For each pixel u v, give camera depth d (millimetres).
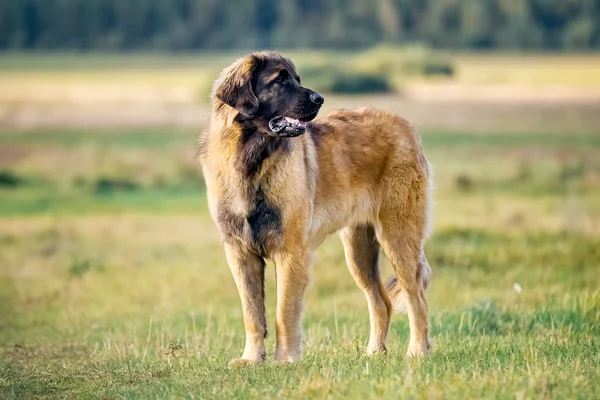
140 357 10227
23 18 171375
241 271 9180
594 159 39281
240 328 12492
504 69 105750
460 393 6695
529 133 50625
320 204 9406
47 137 50812
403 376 7246
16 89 83562
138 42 166625
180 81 92000
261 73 8906
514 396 6535
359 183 9688
